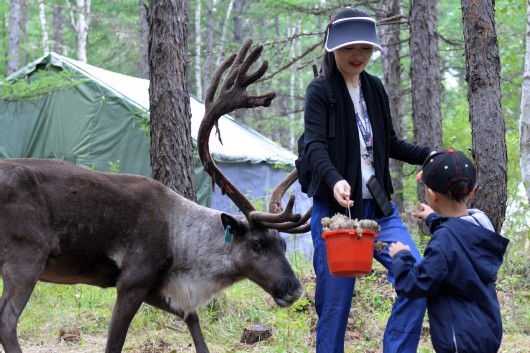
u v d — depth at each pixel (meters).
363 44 4.42
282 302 5.76
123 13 34.50
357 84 4.68
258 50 5.59
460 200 3.80
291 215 5.59
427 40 11.93
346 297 4.57
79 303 7.66
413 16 11.96
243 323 7.30
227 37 36.62
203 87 37.12
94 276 5.71
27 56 35.94
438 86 11.98
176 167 7.74
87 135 14.15
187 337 6.94
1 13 31.95
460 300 3.71
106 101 13.97
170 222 5.80
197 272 5.88
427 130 11.88
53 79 11.98
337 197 4.21
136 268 5.60
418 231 10.29
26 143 14.76
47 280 5.74
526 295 8.23
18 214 5.22
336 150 4.52
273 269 5.79
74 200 5.47
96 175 5.69
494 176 7.60
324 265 4.61
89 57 35.94
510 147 11.33
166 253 5.74
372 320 7.31
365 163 4.63
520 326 7.35
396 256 3.79
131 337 6.84
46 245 5.35
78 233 5.48
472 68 7.71
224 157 13.42
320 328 4.62
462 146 15.16
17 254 5.22
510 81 14.12
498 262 3.75
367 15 4.49
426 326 6.97
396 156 4.95
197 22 31.61
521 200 9.78
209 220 5.93
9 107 14.84
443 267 3.62
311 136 4.47
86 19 31.00
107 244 5.60
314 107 4.53
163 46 7.74
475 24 7.65
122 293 5.57
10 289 5.19
